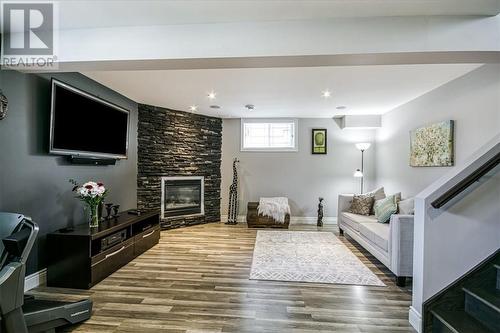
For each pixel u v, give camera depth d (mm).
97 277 2928
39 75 2900
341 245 4445
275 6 1976
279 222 5656
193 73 3373
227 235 5043
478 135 3057
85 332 2098
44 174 2969
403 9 2016
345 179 6203
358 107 5156
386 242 3207
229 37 2207
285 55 2180
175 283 2969
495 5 1950
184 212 5742
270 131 6305
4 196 2543
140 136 5012
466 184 2002
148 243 4152
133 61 2299
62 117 3035
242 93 4238
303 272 3303
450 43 2086
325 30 2154
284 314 2371
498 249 2117
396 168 5102
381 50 2113
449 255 2121
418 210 2203
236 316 2330
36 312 1967
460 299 2109
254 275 3199
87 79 3557
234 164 6234
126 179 4660
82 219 3537
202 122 5984
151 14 2086
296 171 6234
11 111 2602
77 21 2189
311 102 4797
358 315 2371
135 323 2217
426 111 4117
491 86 2861
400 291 2842
